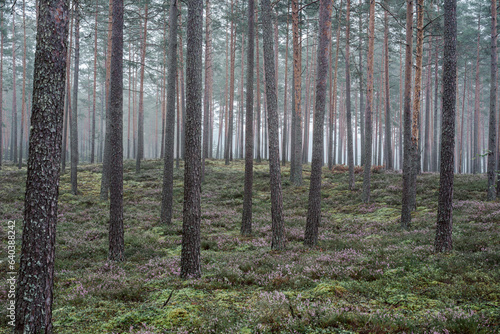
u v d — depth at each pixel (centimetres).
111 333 534
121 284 809
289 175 3284
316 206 1226
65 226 1681
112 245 1120
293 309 595
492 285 647
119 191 1136
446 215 969
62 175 3406
